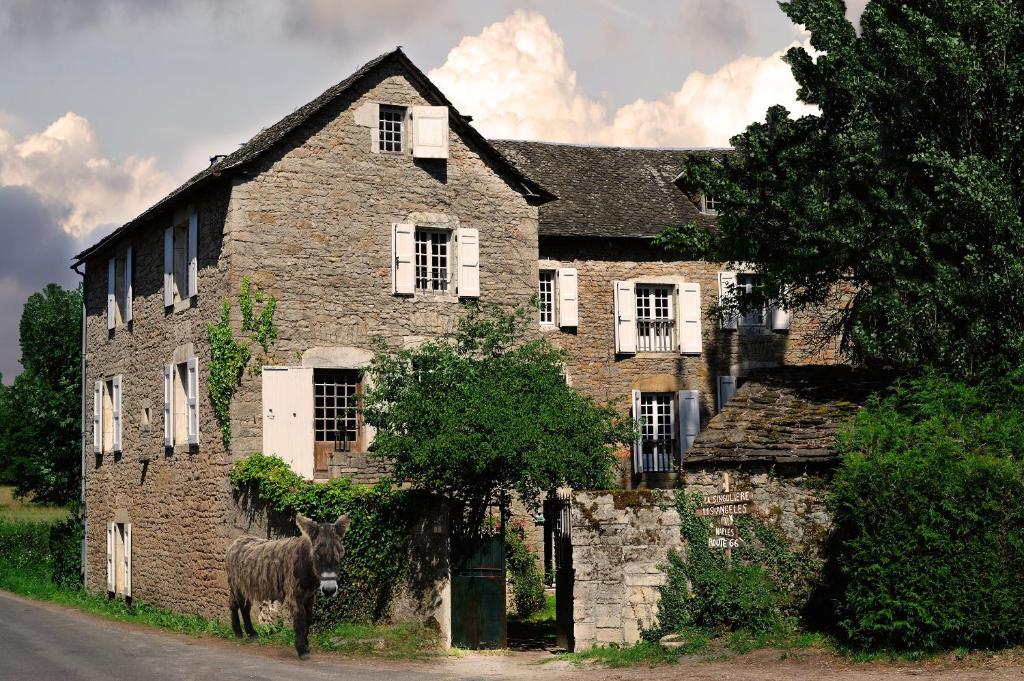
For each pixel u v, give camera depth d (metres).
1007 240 15.77
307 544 15.41
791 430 16.09
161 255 24.33
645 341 27.09
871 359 17.67
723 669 13.73
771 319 27.78
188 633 19.16
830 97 18.06
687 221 27.34
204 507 21.61
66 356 45.16
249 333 20.66
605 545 16.27
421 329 21.97
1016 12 16.98
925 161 16.08
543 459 16.58
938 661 13.02
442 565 17.36
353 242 21.59
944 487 13.27
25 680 13.41
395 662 15.74
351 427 21.47
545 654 16.75
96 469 28.72
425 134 22.19
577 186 27.81
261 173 20.98
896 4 17.83
